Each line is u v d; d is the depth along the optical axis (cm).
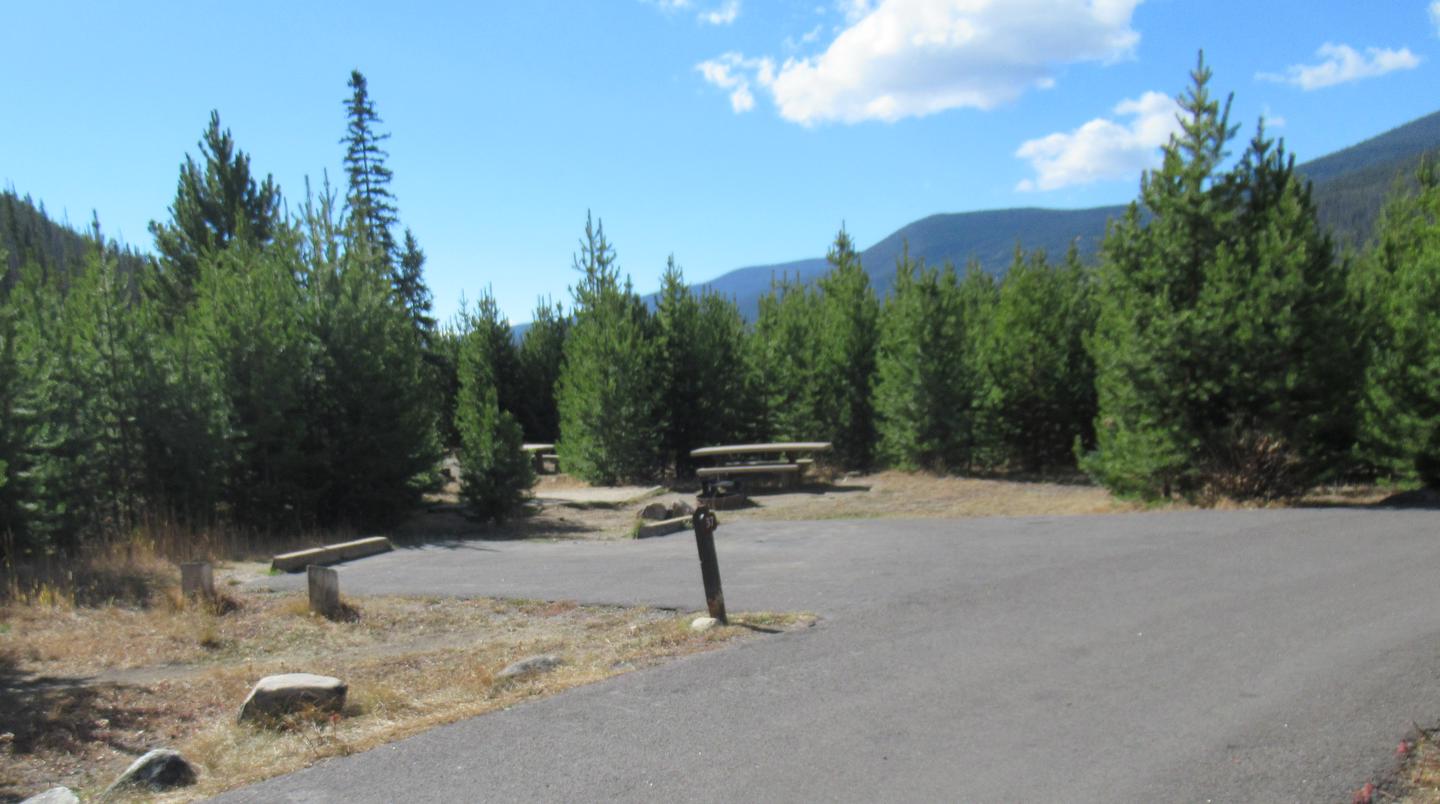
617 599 871
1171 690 516
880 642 638
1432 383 1252
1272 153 1345
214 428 1417
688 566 1027
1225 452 1327
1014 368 2233
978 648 613
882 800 395
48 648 764
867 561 975
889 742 457
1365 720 462
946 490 1831
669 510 1496
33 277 1494
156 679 690
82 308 1416
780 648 632
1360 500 1292
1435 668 532
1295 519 1064
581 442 2244
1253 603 697
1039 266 2514
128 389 1373
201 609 881
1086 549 960
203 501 1419
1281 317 1243
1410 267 1406
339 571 1134
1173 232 1367
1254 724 462
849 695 529
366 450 1573
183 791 451
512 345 3359
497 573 1064
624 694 546
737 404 2389
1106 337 1631
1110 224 1448
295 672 691
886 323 2386
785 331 2447
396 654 745
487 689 603
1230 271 1291
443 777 434
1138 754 433
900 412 2105
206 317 1516
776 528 1329
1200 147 1357
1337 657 559
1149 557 894
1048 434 2258
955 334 2064
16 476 1101
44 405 1163
